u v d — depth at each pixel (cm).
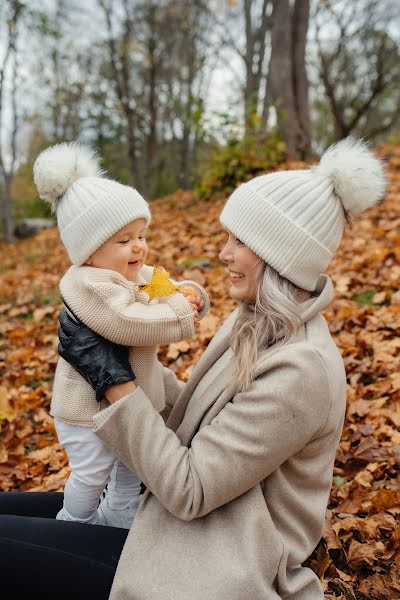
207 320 457
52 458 329
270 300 157
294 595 157
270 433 144
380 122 2289
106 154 2284
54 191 190
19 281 819
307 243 155
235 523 150
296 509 157
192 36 2084
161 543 152
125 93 1830
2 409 386
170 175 2417
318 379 147
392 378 327
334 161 159
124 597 146
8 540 161
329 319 421
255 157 969
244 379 153
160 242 788
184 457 152
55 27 1766
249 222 158
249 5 1764
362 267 523
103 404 175
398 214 663
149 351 184
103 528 168
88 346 167
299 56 1101
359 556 216
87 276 177
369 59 1847
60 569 157
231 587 140
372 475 260
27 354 481
